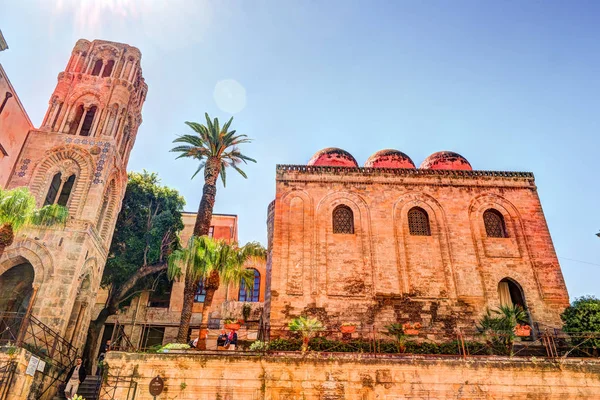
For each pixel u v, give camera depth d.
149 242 33.91
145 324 30.19
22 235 24.39
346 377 17.11
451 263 24.88
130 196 35.38
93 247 26.98
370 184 26.92
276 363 17.17
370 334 22.67
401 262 24.77
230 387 16.70
